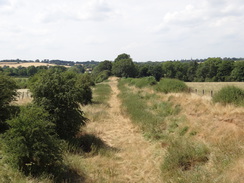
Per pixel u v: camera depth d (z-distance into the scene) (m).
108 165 7.04
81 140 8.84
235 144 6.61
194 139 8.30
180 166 6.54
